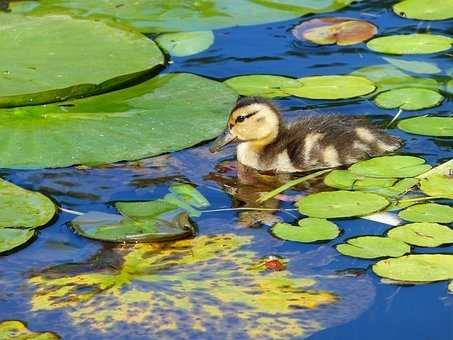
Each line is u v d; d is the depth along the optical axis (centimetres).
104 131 1280
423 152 1248
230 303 958
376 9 1672
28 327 934
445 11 1652
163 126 1297
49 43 1477
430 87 1405
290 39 1570
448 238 1051
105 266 1025
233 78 1453
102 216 1122
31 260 1041
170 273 1009
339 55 1512
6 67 1395
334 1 1708
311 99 1388
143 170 1229
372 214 1105
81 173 1216
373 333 916
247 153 1277
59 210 1137
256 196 1177
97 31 1524
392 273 997
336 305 954
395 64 1477
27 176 1206
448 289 972
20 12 1667
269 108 1288
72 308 959
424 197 1139
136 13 1670
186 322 932
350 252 1034
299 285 986
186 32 1599
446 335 915
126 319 939
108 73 1391
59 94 1336
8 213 1109
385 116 1335
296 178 1230
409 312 945
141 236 1073
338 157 1258
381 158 1243
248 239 1072
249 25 1622
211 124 1305
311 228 1083
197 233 1088
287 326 924
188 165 1248
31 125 1288
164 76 1436
